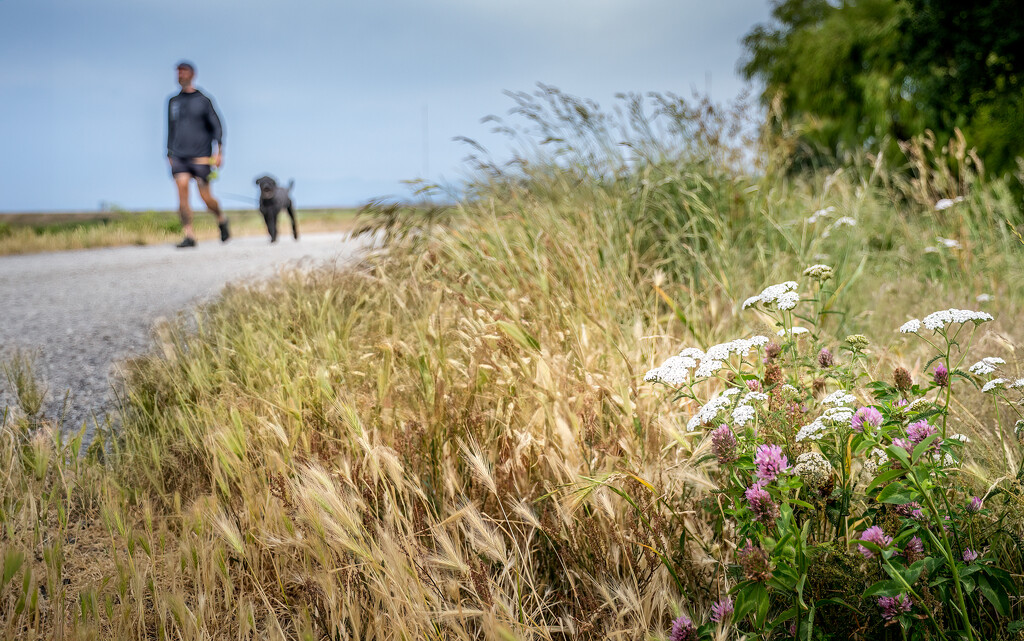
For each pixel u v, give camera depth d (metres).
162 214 22.02
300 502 1.87
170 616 1.88
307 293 4.01
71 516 2.33
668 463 2.13
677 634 1.59
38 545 2.12
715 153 5.43
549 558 2.03
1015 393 2.57
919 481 1.44
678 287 4.34
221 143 10.43
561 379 2.29
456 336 2.68
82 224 14.88
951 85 10.36
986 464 2.04
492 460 2.14
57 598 1.76
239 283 4.97
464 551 1.94
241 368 3.04
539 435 2.18
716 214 4.90
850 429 1.64
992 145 11.19
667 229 5.03
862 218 5.62
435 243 4.08
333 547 1.80
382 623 1.68
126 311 5.23
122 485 2.41
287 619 1.89
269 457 2.21
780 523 1.46
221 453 2.20
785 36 19.55
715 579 1.85
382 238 4.16
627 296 3.71
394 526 1.94
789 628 1.60
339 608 1.79
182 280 6.72
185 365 3.22
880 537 1.48
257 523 2.02
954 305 4.07
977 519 1.58
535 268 3.62
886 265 5.19
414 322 2.72
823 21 18.06
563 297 3.11
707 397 2.58
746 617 1.73
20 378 3.03
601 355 2.74
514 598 1.78
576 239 3.86
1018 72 9.97
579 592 1.90
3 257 9.70
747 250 4.90
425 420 2.26
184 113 10.09
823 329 3.47
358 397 2.49
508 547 2.03
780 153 5.98
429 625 1.61
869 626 1.56
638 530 1.86
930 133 6.50
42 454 2.33
